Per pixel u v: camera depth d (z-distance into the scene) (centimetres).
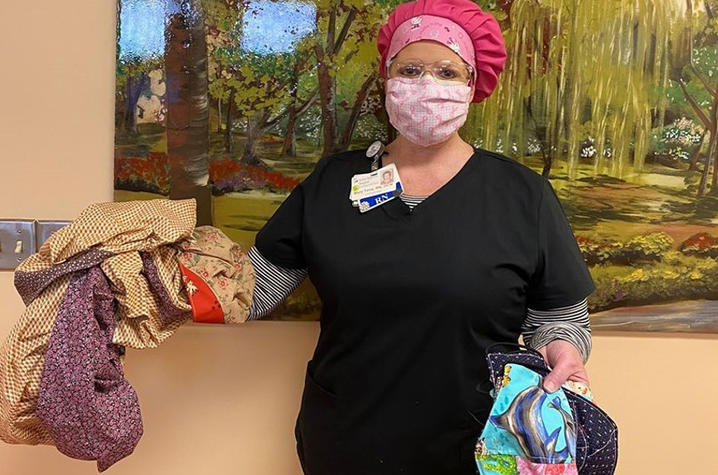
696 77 113
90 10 115
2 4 115
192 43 113
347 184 100
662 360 122
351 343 95
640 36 112
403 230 93
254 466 126
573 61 113
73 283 90
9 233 119
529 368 88
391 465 94
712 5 112
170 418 125
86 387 87
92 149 118
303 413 104
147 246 93
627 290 118
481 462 84
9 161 118
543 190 96
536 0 112
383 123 115
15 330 90
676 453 125
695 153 115
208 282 96
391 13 106
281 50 114
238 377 124
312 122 115
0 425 91
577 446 86
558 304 96
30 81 117
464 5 94
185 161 116
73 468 126
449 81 92
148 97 114
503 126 115
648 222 117
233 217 117
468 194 95
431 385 92
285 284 110
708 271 117
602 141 115
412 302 91
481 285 90
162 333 97
